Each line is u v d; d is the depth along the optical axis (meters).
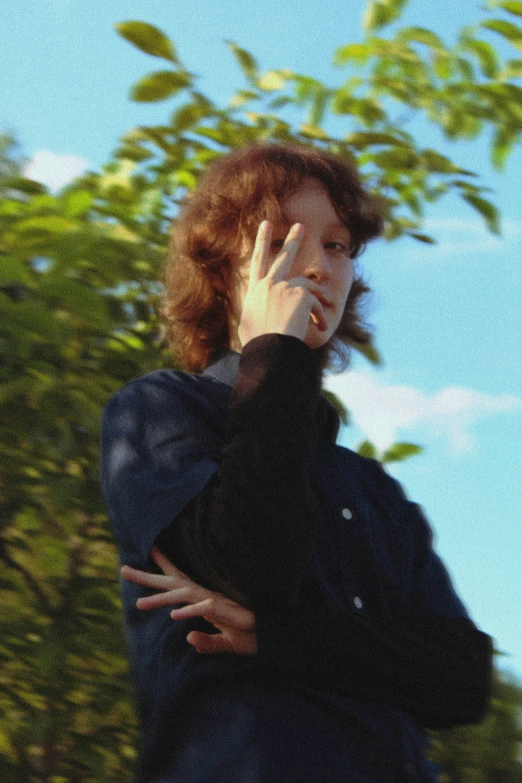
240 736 1.28
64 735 2.36
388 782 1.34
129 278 2.49
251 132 2.92
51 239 2.45
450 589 1.61
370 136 2.95
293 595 1.30
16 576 2.54
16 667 2.38
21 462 2.45
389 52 3.17
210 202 1.68
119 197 2.68
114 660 2.42
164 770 1.32
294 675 1.32
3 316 2.27
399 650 1.38
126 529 1.42
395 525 1.59
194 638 1.31
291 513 1.29
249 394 1.35
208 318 1.69
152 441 1.46
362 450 2.71
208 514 1.33
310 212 1.59
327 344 1.97
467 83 3.16
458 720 1.41
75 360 2.49
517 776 2.52
